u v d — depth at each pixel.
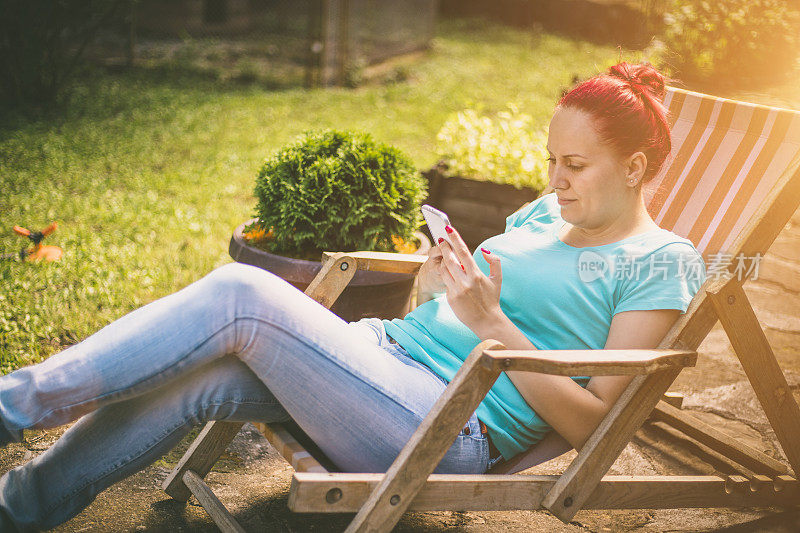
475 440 1.78
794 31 4.86
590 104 1.78
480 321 1.69
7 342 2.95
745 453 2.31
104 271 3.68
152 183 5.19
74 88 7.96
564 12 15.32
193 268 3.89
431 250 1.82
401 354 1.92
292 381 1.65
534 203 2.22
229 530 1.96
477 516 2.23
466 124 4.53
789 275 3.83
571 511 1.80
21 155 5.61
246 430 2.64
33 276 3.55
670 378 1.79
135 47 10.53
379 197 2.97
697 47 4.90
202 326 1.59
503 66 11.76
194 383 1.71
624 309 1.77
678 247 1.82
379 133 7.06
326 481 1.56
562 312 1.84
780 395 2.06
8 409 1.57
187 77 9.22
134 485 2.26
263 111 7.73
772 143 2.30
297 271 2.87
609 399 1.77
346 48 9.66
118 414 1.72
